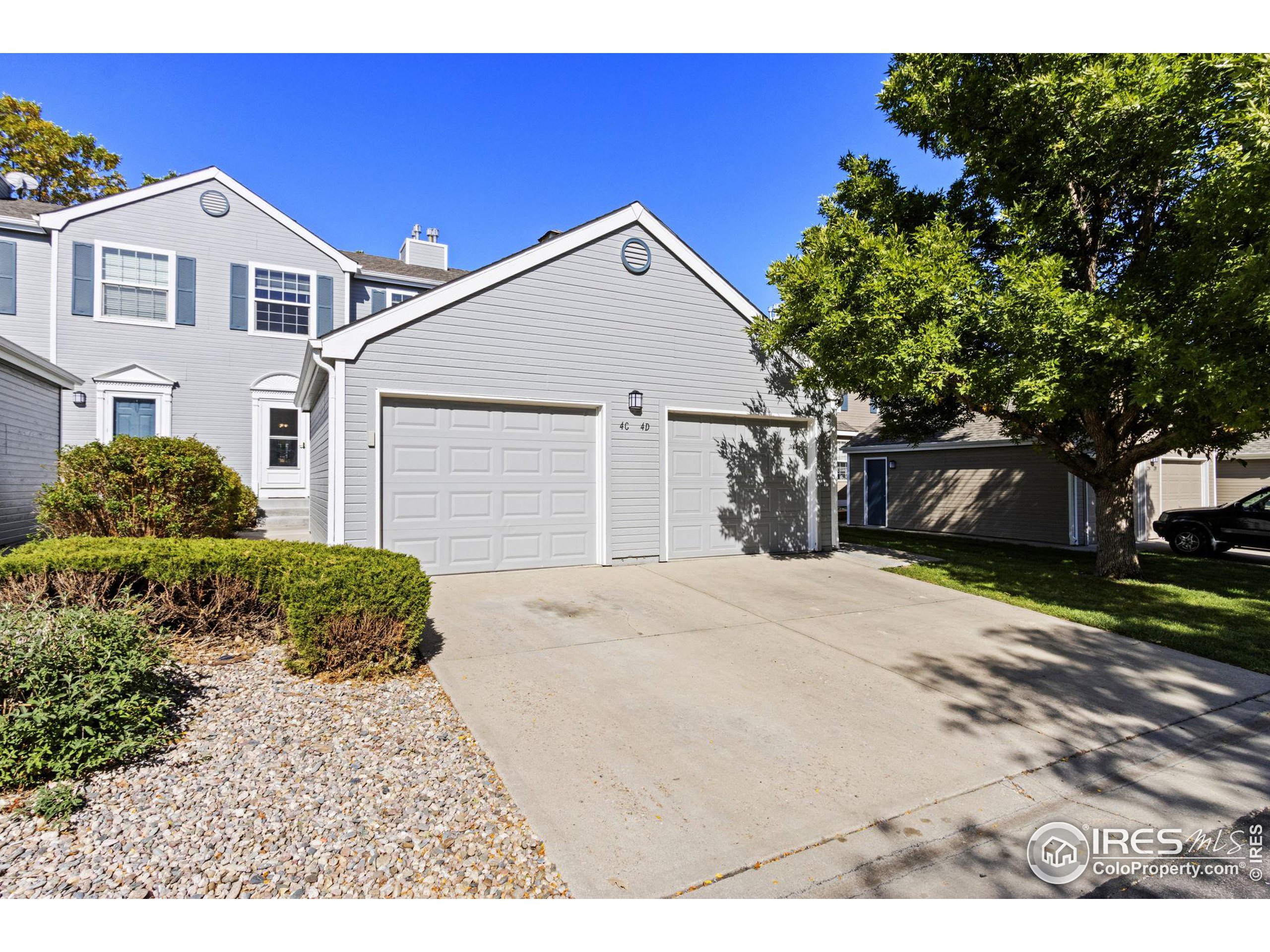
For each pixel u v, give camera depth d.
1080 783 3.29
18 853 2.35
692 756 3.39
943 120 8.23
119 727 3.13
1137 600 7.46
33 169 19.62
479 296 7.96
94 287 12.48
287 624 4.70
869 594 7.61
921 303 7.10
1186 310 6.43
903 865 2.56
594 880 2.36
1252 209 5.81
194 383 13.28
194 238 13.36
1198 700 4.46
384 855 2.42
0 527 9.19
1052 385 6.88
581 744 3.47
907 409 12.14
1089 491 13.38
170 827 2.53
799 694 4.36
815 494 10.91
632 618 6.13
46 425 11.05
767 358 10.34
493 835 2.59
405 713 3.76
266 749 3.22
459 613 6.07
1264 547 10.74
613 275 8.91
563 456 8.62
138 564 4.76
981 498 15.44
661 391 9.34
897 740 3.70
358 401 7.27
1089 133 7.20
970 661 5.17
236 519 10.68
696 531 9.76
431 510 7.75
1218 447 8.44
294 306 14.30
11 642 3.09
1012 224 7.91
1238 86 5.41
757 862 2.52
